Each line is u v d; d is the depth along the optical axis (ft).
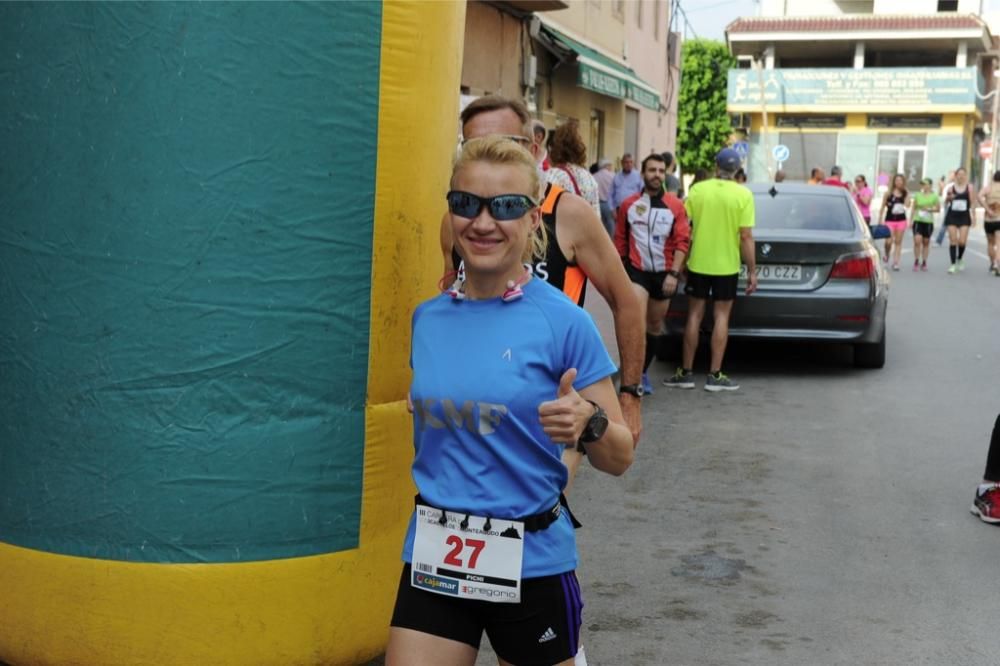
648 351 28.91
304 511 11.53
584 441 8.38
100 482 11.23
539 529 8.55
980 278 65.57
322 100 11.20
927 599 15.43
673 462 22.71
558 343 8.51
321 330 11.44
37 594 11.53
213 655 11.40
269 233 11.12
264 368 11.24
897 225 71.56
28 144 11.14
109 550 11.29
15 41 11.09
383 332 11.82
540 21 52.70
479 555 8.46
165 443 11.14
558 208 11.57
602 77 58.34
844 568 16.63
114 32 10.79
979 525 18.71
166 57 10.77
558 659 8.69
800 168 153.28
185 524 11.21
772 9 177.27
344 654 11.98
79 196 11.00
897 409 27.91
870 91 147.84
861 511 19.45
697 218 29.60
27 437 11.43
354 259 11.54
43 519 11.44
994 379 32.04
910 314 47.06
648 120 88.79
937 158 148.15
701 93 159.22
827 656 13.58
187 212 10.93
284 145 11.08
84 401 11.18
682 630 14.33
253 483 11.30
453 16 12.40
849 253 30.66
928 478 21.58
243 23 10.84
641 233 27.78
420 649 8.63
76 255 11.06
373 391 11.82
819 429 25.68
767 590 15.74
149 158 10.88
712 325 31.32
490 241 8.56
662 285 28.12
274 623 11.51
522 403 8.37
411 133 11.81
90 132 10.93
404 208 11.85
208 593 11.30
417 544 8.66
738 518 19.04
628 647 13.80
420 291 12.21
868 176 150.82
